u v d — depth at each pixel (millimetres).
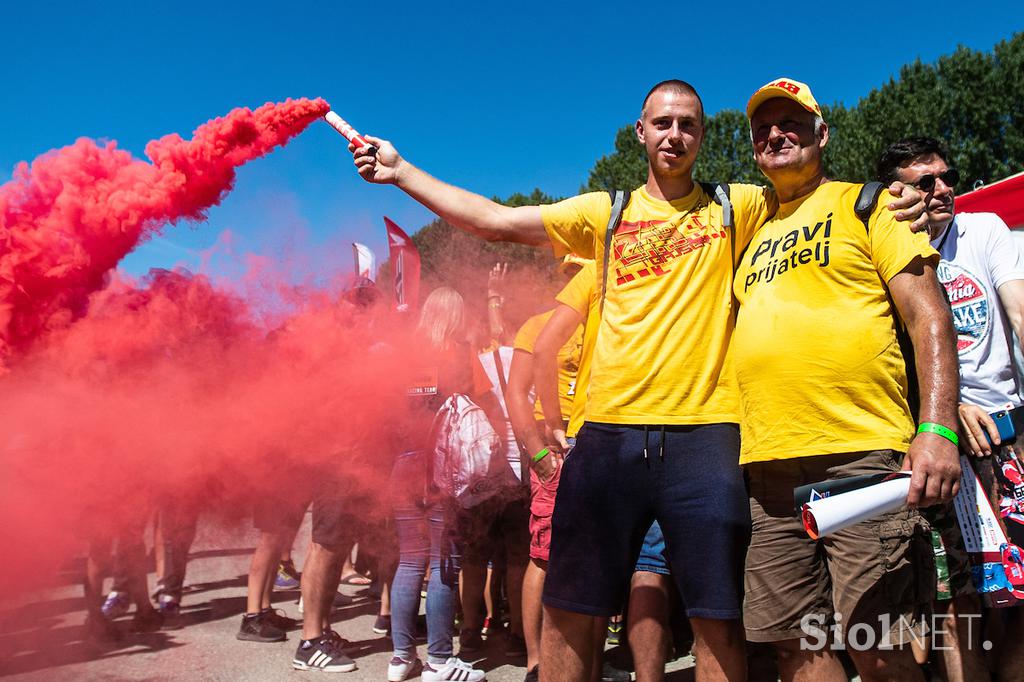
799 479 1991
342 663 3434
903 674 1936
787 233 2107
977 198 4559
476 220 2301
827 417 1944
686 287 2164
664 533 2141
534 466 2893
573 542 2197
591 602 2164
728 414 2141
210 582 5148
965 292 2574
